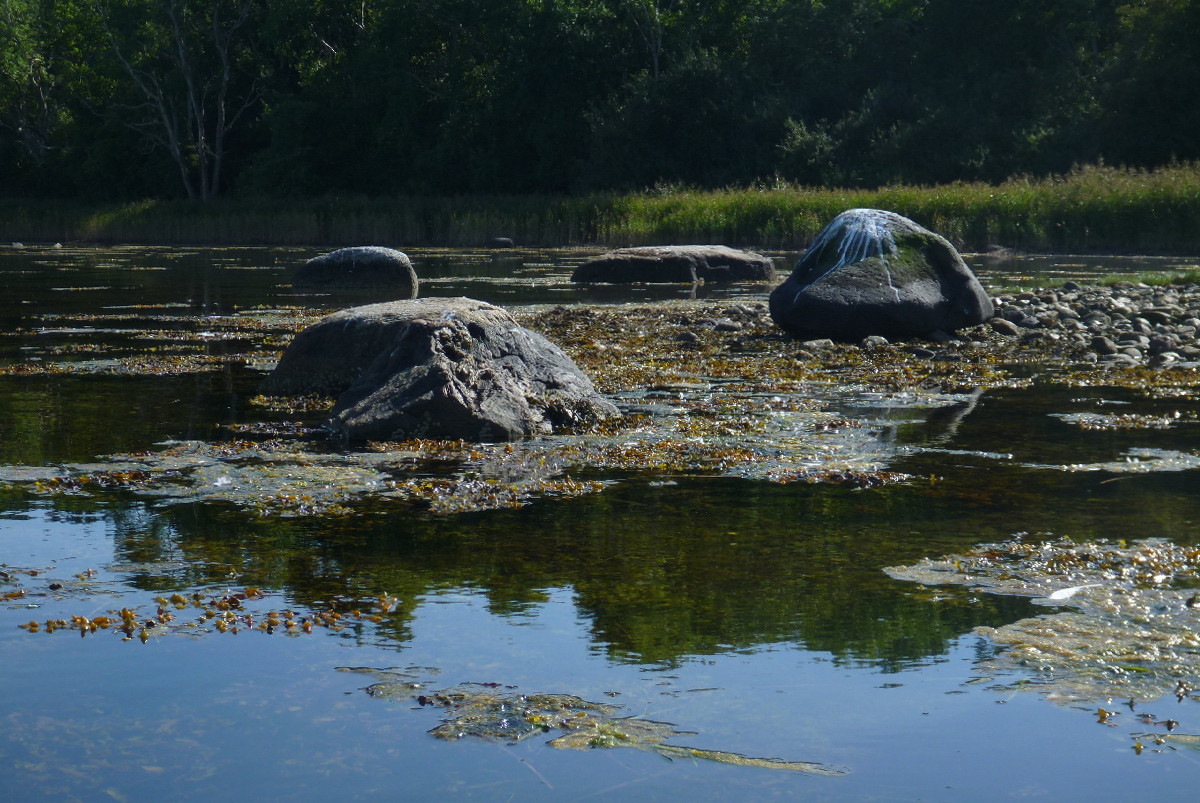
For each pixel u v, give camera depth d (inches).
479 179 1852.9
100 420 271.7
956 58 1747.0
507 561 159.5
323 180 1953.7
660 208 1302.9
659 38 1796.3
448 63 1898.4
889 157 1547.7
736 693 116.5
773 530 175.2
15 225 1619.1
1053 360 380.2
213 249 1316.4
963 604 141.8
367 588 147.9
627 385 325.4
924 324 429.1
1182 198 1018.7
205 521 180.4
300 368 313.3
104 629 134.0
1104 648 128.0
